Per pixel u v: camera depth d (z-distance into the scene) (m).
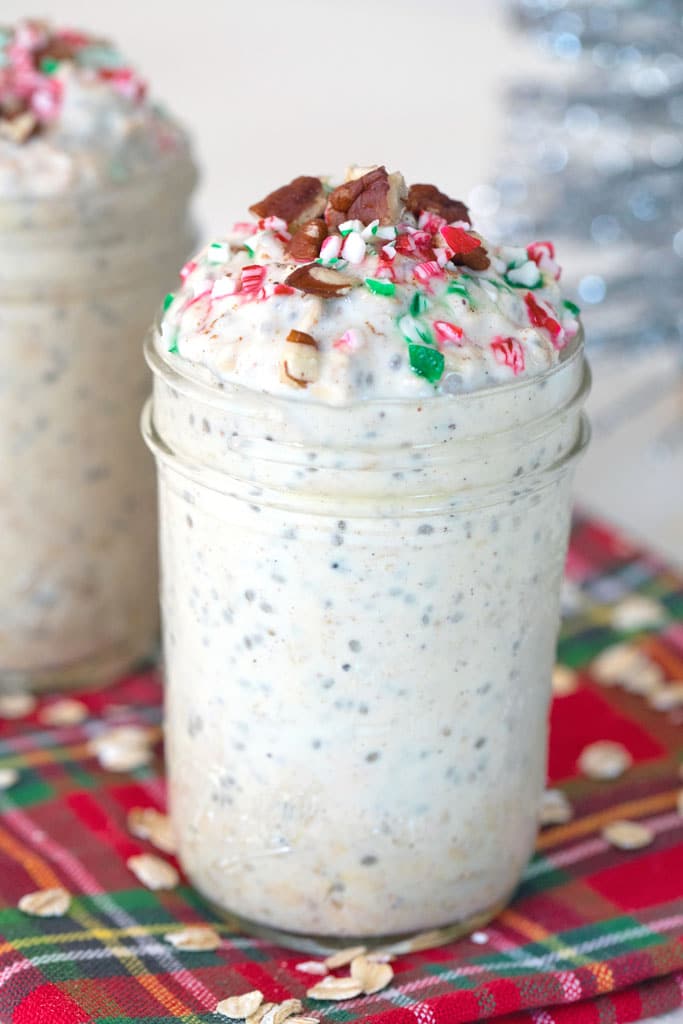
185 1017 0.43
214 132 0.97
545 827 0.49
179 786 0.46
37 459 0.52
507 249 0.44
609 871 0.48
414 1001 0.43
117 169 0.51
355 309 0.41
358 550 0.42
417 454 0.41
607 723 0.52
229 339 0.42
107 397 0.52
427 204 0.44
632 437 0.66
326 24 1.23
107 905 0.47
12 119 0.51
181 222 0.53
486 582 0.43
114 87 0.52
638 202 0.61
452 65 1.12
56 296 0.51
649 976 0.44
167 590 0.45
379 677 0.43
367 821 0.44
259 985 0.44
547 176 0.63
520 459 0.42
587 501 0.62
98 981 0.44
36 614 0.53
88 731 0.52
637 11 0.59
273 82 1.08
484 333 0.42
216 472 0.42
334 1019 0.43
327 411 0.41
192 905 0.47
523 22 0.61
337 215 0.43
